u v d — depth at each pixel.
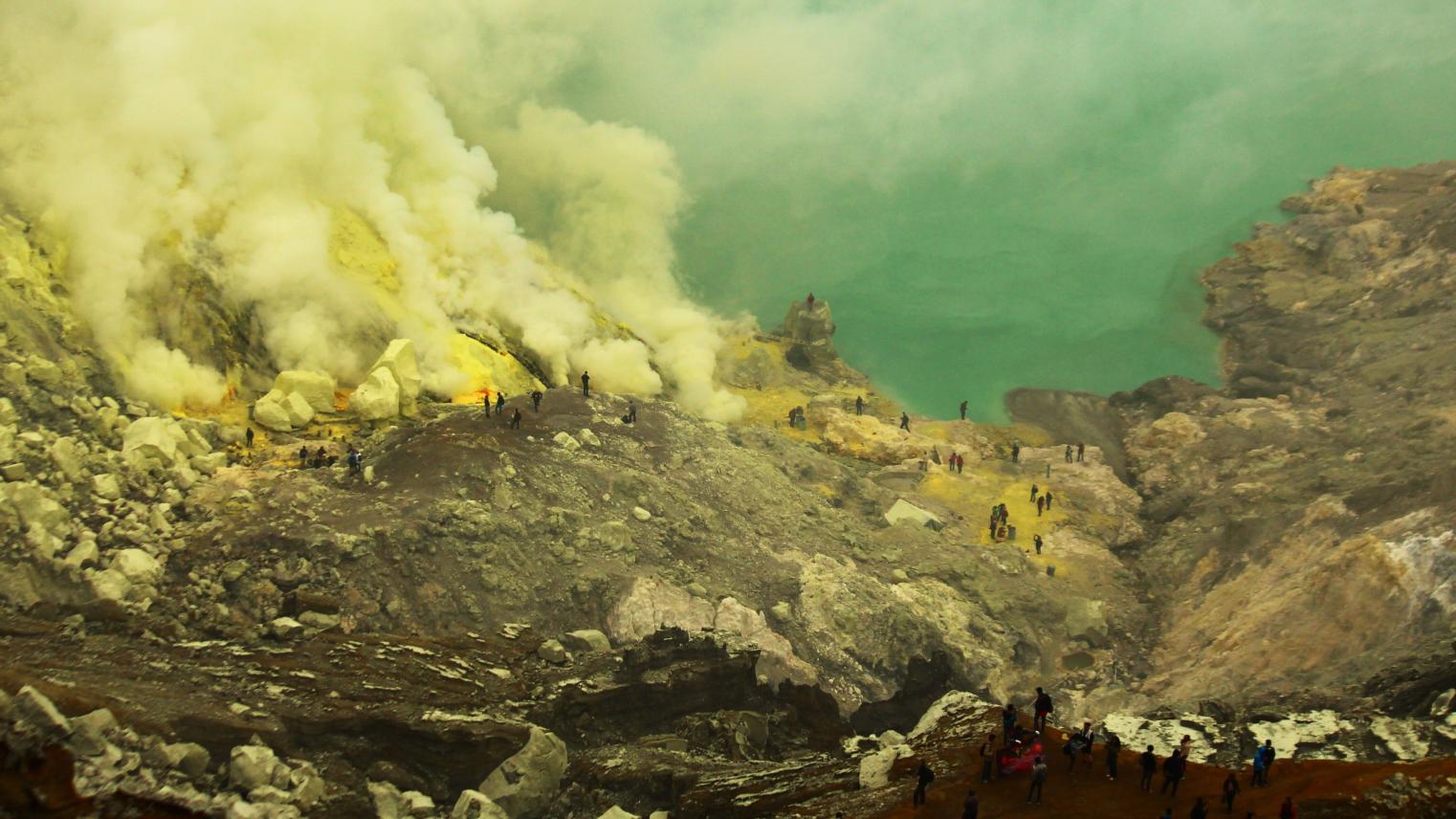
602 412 75.44
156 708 42.62
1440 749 46.09
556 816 46.91
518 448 67.94
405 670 50.28
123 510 55.84
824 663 63.00
